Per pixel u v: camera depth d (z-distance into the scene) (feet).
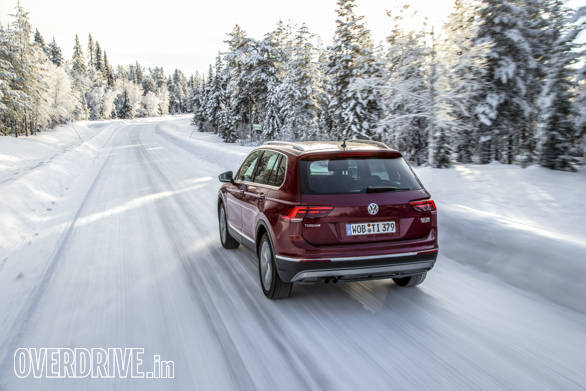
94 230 23.43
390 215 11.32
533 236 14.35
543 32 53.31
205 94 233.14
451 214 18.01
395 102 44.47
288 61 123.85
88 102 410.93
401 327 10.72
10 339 10.77
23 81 157.17
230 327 11.02
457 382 8.12
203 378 8.58
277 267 11.77
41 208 30.63
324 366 8.87
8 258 18.37
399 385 8.05
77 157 72.23
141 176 48.88
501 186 28.40
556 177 30.30
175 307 12.52
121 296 13.57
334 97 81.66
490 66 52.21
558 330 10.36
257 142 141.38
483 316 11.27
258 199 13.73
